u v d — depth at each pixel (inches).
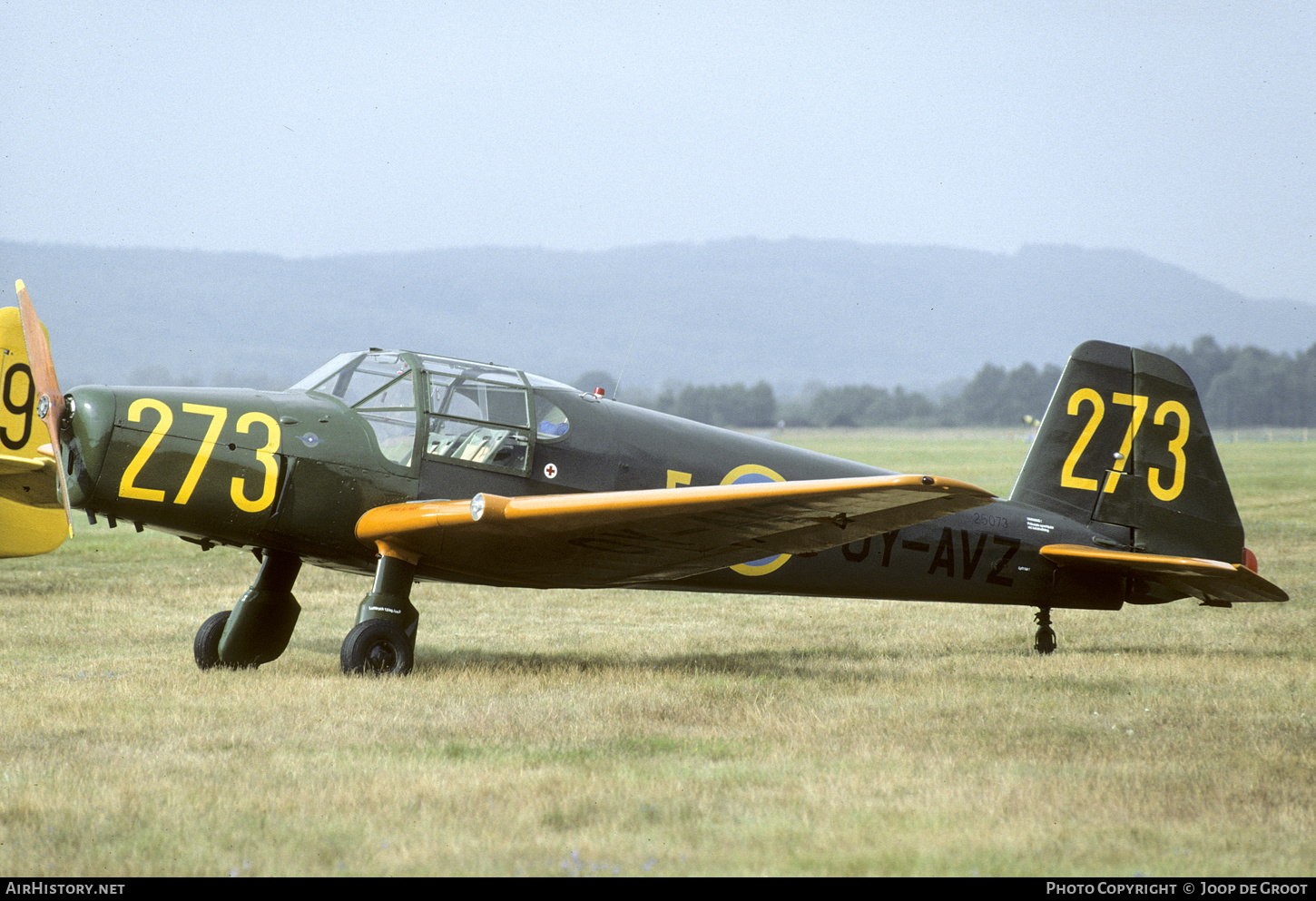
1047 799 612.4
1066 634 1275.8
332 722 770.2
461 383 1011.3
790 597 1585.9
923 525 1120.2
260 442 942.4
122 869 502.0
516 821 567.2
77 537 2293.3
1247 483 4121.6
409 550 959.0
